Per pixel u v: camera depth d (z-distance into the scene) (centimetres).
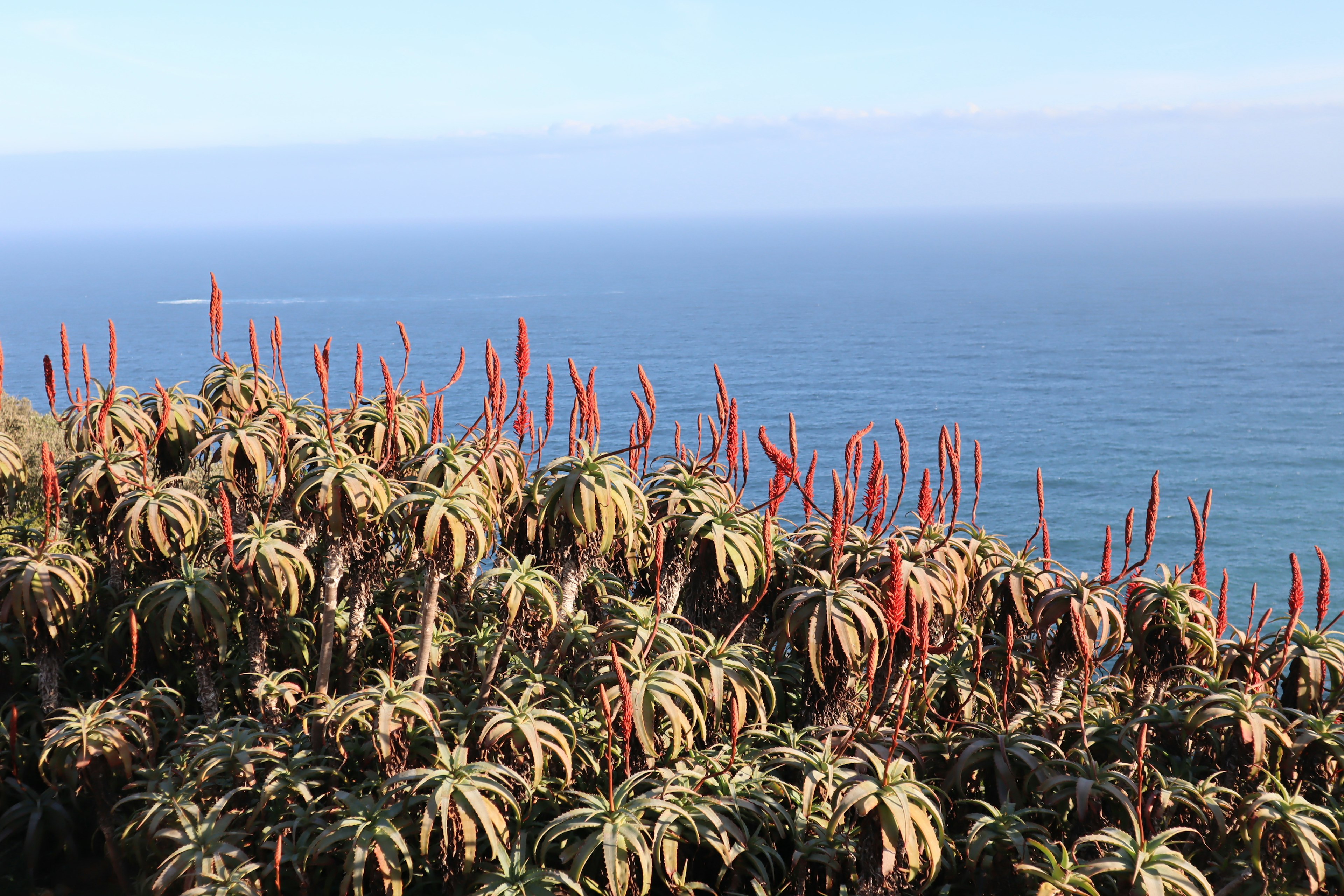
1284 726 520
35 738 646
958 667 629
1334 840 452
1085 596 575
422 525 573
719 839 468
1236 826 469
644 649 540
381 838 459
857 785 436
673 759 520
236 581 630
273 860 501
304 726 569
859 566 588
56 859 633
